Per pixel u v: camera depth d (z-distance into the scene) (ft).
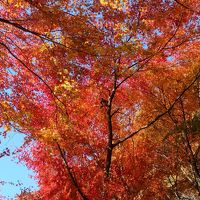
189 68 43.86
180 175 49.24
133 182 42.45
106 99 43.80
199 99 46.57
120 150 45.68
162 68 41.42
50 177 39.99
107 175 40.27
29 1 26.05
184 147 47.52
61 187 39.47
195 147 51.19
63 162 40.14
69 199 39.14
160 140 47.32
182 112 47.67
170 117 45.65
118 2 26.12
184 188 48.16
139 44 28.14
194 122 42.65
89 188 39.50
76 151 40.52
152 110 47.37
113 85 41.55
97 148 42.52
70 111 34.04
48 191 39.65
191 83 43.62
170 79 44.65
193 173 46.39
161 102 47.01
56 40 26.86
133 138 47.14
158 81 44.75
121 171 43.37
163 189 45.57
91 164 41.52
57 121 35.19
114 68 32.42
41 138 32.14
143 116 47.70
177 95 46.47
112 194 39.73
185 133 44.19
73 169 40.73
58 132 35.06
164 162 47.09
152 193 43.86
